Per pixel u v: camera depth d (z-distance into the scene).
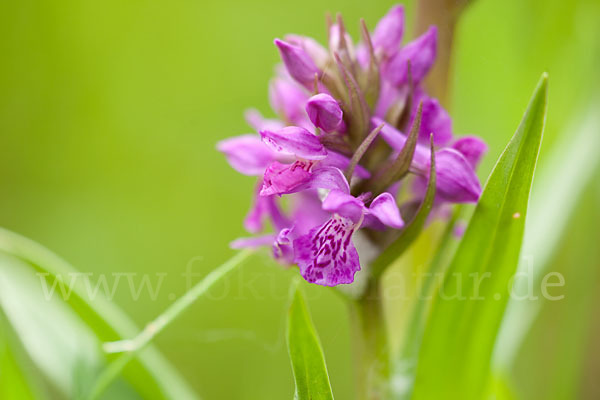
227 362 0.44
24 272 0.31
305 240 0.27
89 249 0.49
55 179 0.51
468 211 0.35
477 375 0.29
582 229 0.33
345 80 0.27
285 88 0.30
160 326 0.28
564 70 0.35
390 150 0.27
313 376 0.26
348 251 0.27
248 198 0.50
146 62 0.52
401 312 0.31
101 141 0.51
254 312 0.45
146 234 0.50
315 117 0.27
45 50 0.50
